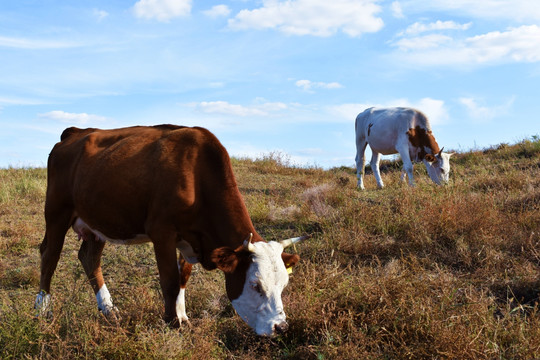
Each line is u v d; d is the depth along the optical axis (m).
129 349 3.60
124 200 4.38
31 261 6.86
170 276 4.16
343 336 4.03
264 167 17.06
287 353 3.92
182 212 4.13
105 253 7.07
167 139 4.39
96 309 4.79
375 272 5.26
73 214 5.04
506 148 16.14
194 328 4.11
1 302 5.14
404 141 12.12
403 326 3.86
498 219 6.66
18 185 12.23
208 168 4.25
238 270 3.77
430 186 9.02
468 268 5.68
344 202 9.00
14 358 3.69
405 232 6.71
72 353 3.77
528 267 5.25
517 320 3.98
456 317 3.92
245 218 4.18
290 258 3.91
